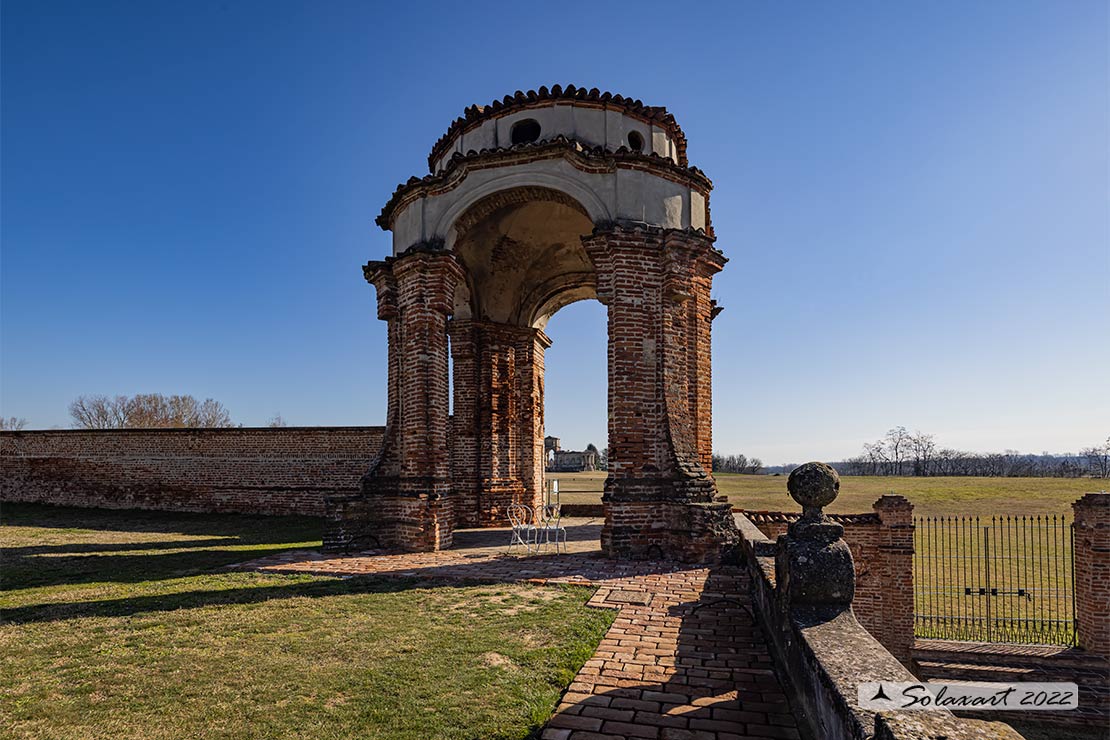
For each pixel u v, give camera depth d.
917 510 26.25
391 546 11.59
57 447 23.38
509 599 7.41
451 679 4.84
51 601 7.52
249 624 6.40
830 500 4.71
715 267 12.18
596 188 11.44
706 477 10.65
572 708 4.32
